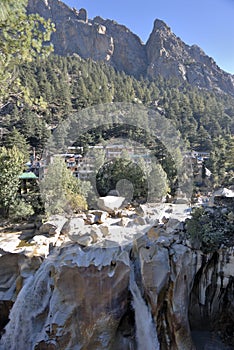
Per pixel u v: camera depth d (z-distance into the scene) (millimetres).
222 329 6598
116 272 5910
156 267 6031
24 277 7234
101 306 5730
